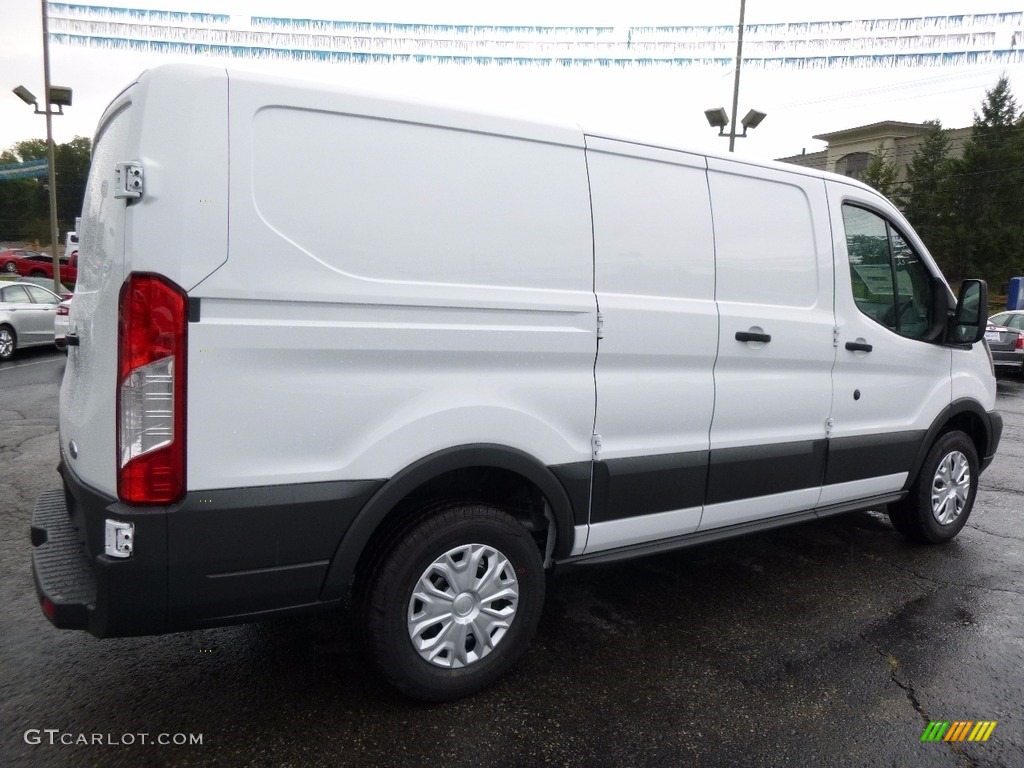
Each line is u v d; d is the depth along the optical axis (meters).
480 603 2.79
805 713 2.80
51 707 2.69
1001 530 5.14
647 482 3.26
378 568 2.59
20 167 35.12
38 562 2.53
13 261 31.08
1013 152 34.06
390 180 2.53
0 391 9.70
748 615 3.65
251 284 2.27
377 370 2.52
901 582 4.12
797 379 3.80
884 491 4.40
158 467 2.19
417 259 2.58
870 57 9.21
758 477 3.69
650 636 3.40
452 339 2.65
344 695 2.82
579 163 3.01
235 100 2.26
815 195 3.91
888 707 2.85
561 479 2.99
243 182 2.26
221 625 2.39
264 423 2.32
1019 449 7.91
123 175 2.12
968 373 4.77
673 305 3.28
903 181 37.91
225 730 2.58
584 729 2.65
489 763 2.44
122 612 2.21
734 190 3.56
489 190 2.76
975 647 3.36
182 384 2.19
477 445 2.72
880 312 4.27
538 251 2.88
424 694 2.70
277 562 2.38
